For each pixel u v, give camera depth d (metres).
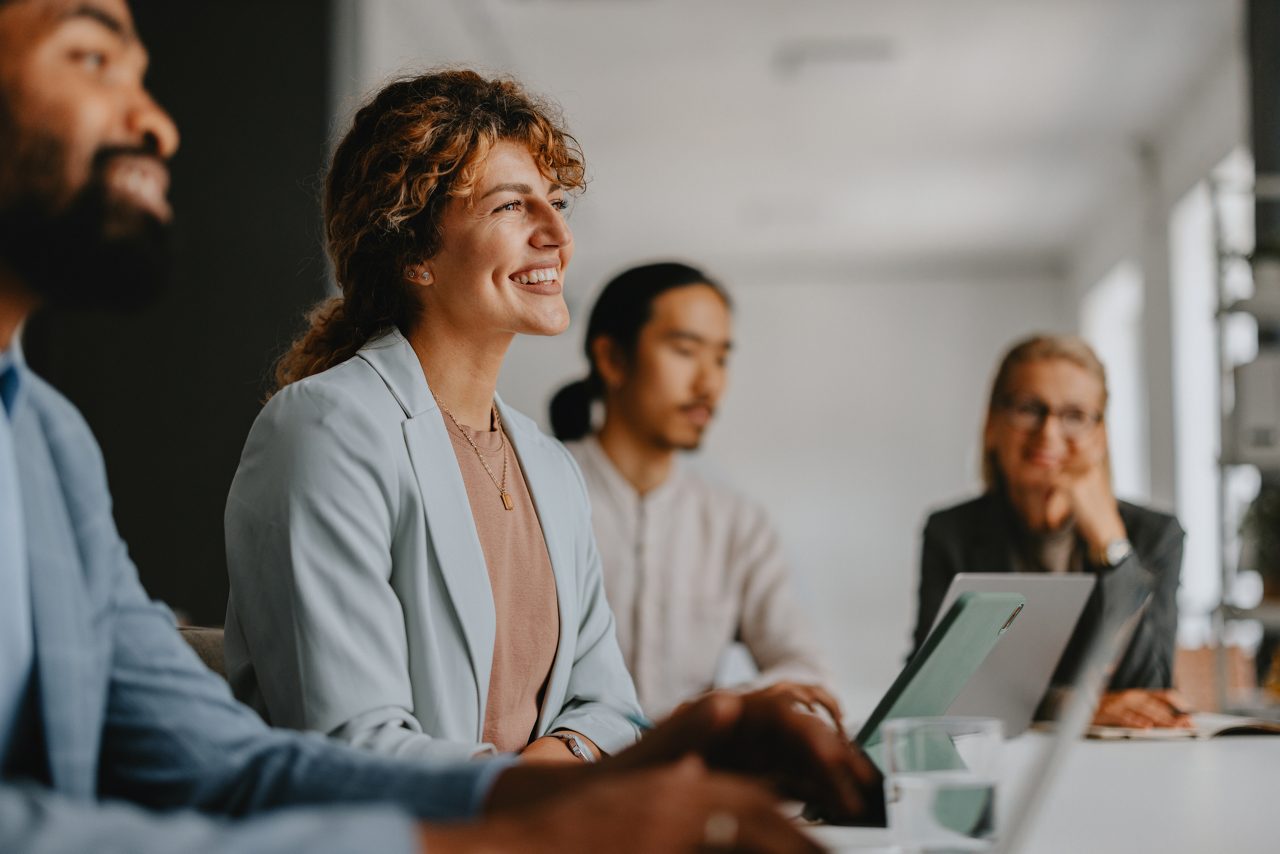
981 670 1.45
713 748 0.83
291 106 4.07
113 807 0.59
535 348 12.02
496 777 0.81
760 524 2.74
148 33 4.01
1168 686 2.33
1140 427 10.45
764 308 12.41
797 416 12.32
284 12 4.10
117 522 3.97
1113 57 6.92
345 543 1.18
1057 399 2.41
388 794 0.82
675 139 8.32
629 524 2.63
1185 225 7.89
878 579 12.15
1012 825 0.76
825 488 12.26
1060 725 0.75
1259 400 3.73
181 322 4.00
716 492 2.75
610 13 6.29
